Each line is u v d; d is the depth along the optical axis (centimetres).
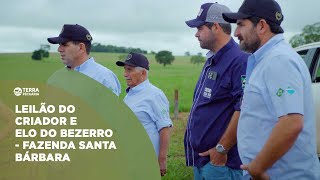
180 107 1831
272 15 332
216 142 408
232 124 389
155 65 7950
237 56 403
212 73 411
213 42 411
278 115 311
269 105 320
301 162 321
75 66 482
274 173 322
